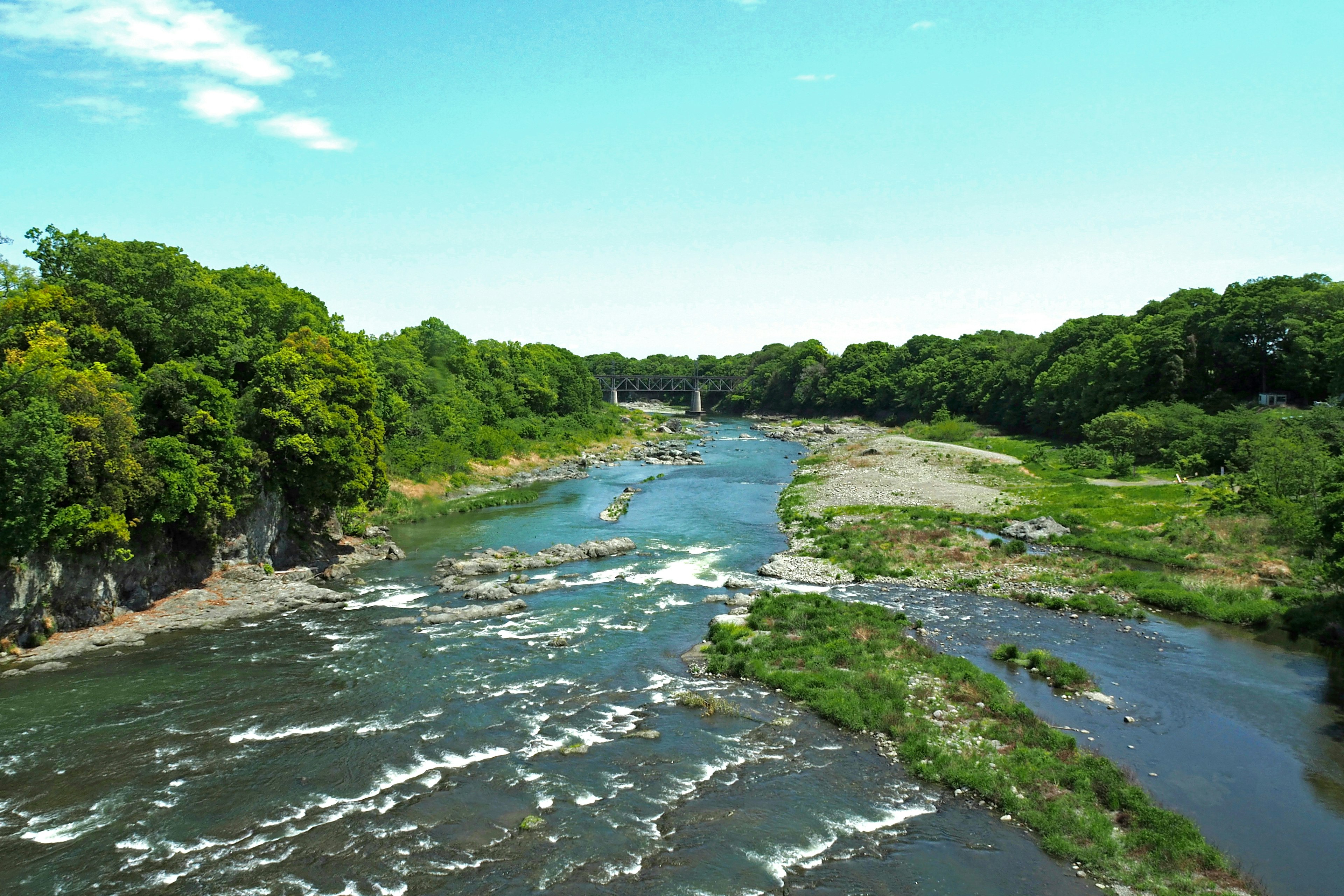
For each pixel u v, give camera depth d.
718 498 97.00
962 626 46.94
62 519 41.78
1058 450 118.75
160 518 47.56
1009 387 159.50
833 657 41.00
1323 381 99.19
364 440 68.00
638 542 71.69
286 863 24.75
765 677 39.16
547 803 28.33
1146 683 38.41
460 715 35.34
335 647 43.81
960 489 91.19
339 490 62.81
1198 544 61.69
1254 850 25.28
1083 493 84.06
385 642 44.78
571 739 33.19
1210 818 27.08
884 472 107.56
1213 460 88.69
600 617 49.75
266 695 37.22
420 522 81.06
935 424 169.62
